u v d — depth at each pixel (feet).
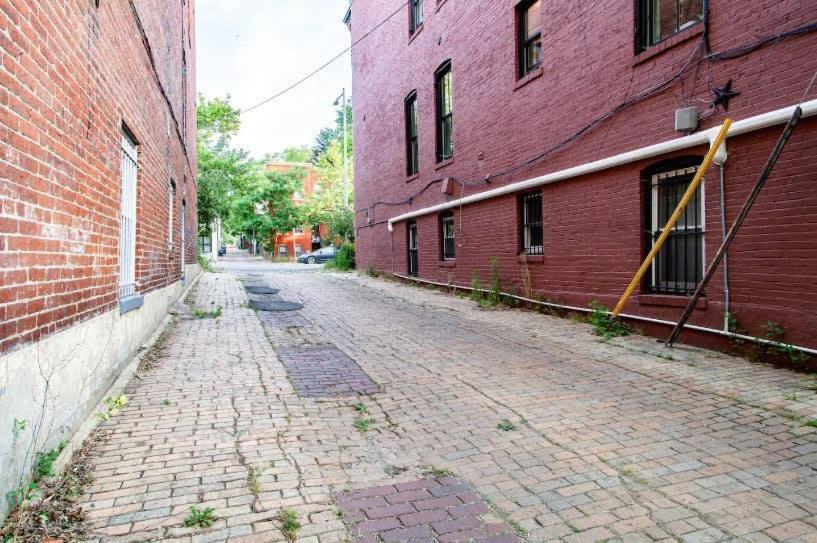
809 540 8.99
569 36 29.78
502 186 36.96
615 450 12.84
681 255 23.71
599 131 27.63
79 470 11.51
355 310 37.78
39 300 10.73
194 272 62.18
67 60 12.57
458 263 44.09
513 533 9.37
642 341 23.76
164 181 31.27
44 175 11.09
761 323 19.52
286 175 155.94
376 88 64.80
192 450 12.79
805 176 18.01
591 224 28.53
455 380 19.04
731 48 20.47
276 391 17.72
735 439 13.23
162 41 29.89
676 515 9.87
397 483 11.34
